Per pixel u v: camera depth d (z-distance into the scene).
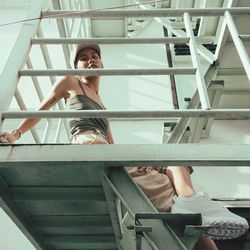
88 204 1.45
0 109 1.25
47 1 1.74
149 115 1.18
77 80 1.70
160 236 1.10
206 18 2.73
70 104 1.60
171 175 1.51
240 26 2.18
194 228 1.09
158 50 3.70
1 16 4.01
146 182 1.48
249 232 2.33
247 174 2.58
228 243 2.32
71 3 2.71
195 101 2.43
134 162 1.09
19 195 1.35
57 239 1.85
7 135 1.29
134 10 1.54
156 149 1.11
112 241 1.87
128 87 3.30
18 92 1.54
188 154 1.09
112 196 1.25
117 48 3.76
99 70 1.36
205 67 3.06
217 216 1.18
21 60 1.43
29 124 1.47
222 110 1.17
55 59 3.51
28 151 1.12
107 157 1.10
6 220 2.54
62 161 1.09
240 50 1.38
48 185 1.30
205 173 2.60
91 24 3.74
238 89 2.64
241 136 2.82
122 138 2.88
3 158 1.11
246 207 2.40
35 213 1.55
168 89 3.26
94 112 1.19
